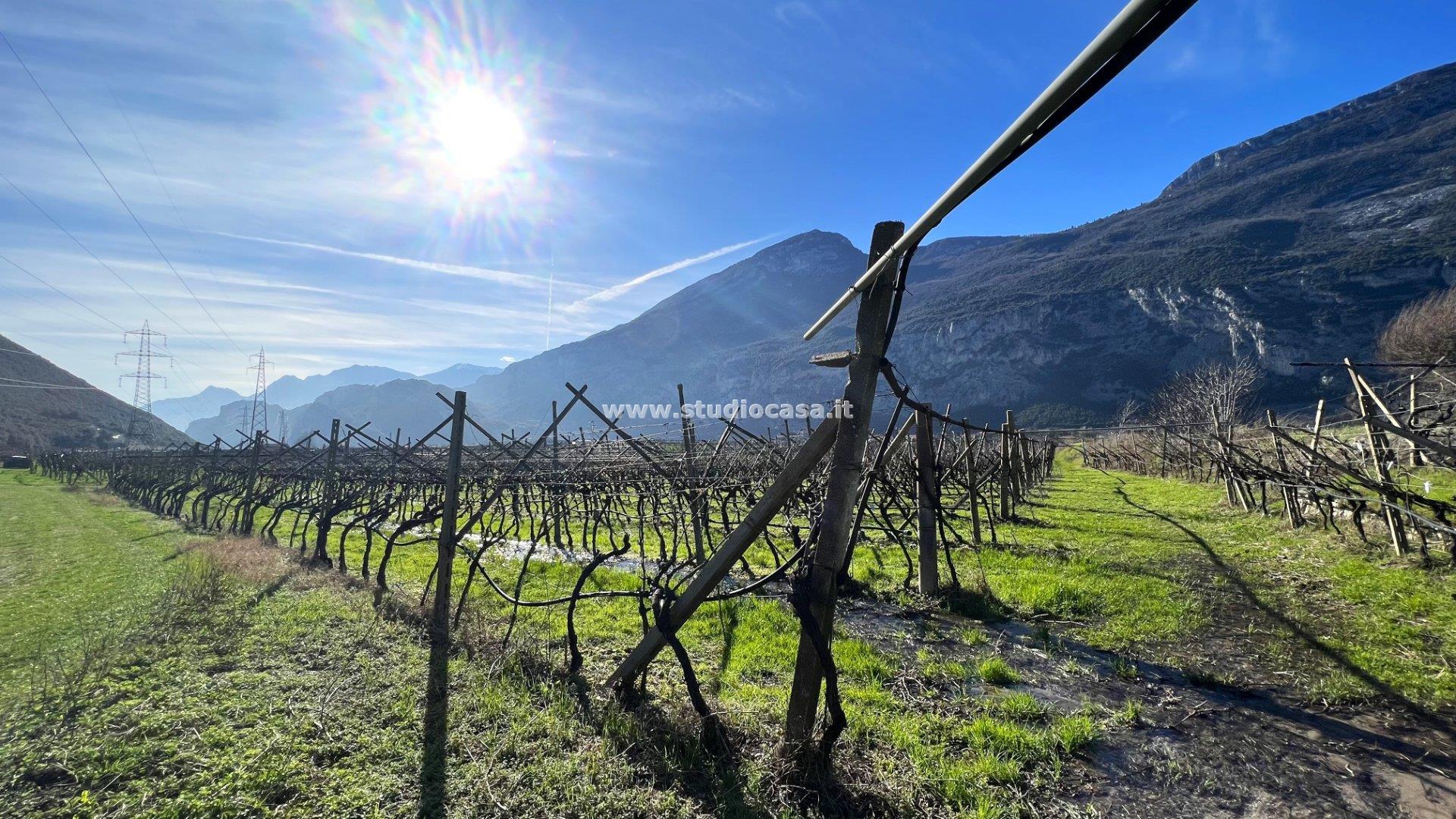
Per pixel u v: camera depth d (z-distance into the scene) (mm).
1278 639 5820
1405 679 4742
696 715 4305
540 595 8500
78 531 15812
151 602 7832
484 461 11617
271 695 4977
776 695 4984
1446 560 7137
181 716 4594
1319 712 4477
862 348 3699
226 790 3678
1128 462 29641
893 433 8484
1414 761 3781
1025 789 3691
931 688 5172
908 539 10953
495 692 4988
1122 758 4031
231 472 20344
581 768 3908
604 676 5418
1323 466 9727
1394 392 10672
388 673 5391
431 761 4004
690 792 3682
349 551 12234
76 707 4789
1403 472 10602
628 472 12117
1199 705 4695
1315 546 8914
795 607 3656
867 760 3957
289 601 7750
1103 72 1359
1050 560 9461
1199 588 7578
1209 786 3680
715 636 6551
